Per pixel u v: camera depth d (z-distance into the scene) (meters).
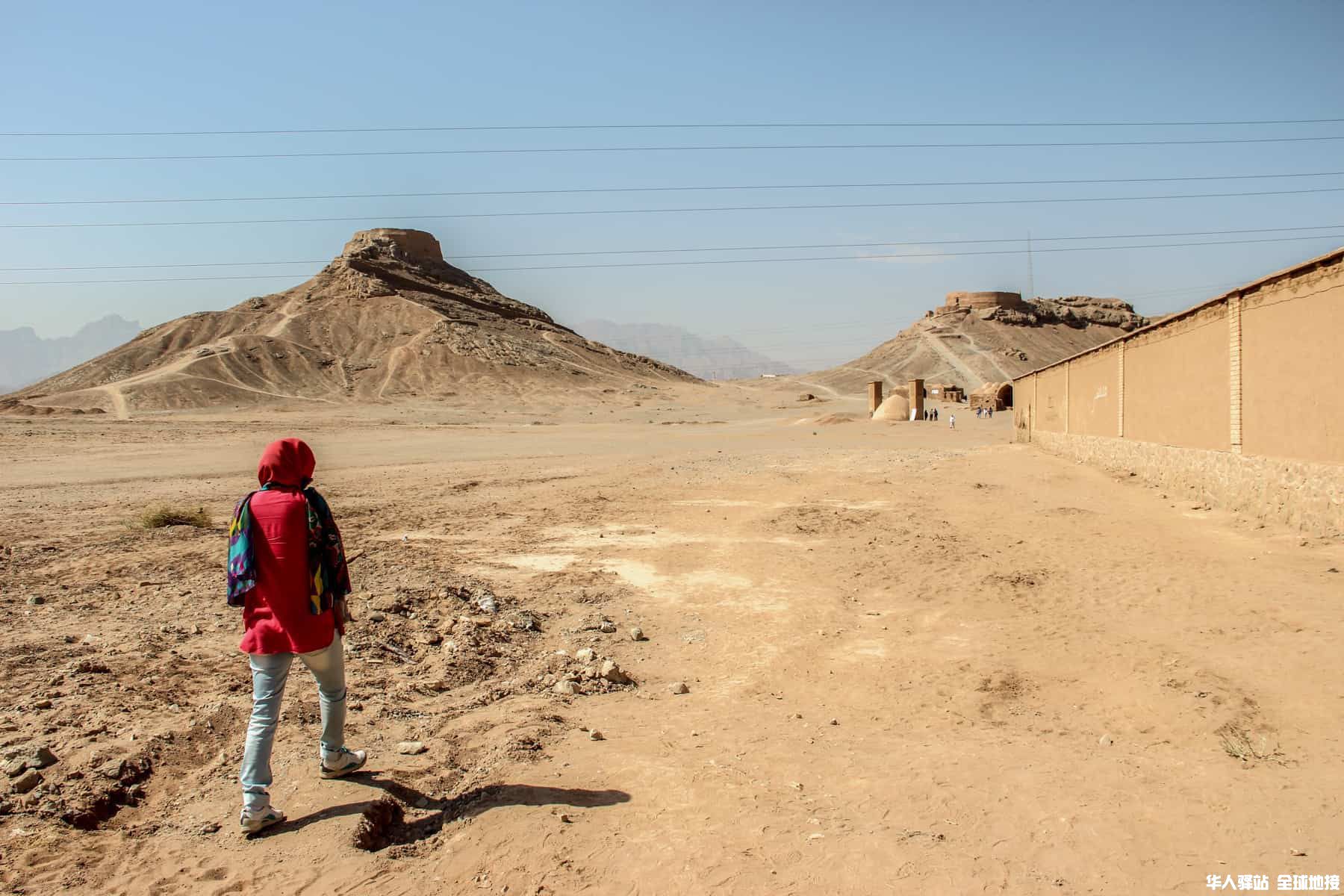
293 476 4.47
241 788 4.55
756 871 3.73
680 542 14.25
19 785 4.45
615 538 14.63
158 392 97.81
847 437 51.00
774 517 16.47
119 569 11.09
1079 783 4.74
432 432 59.22
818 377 170.88
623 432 59.22
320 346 137.75
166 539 13.80
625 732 5.84
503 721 5.86
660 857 3.88
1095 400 25.42
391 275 172.88
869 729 6.13
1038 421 34.44
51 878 3.71
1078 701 6.77
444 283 188.25
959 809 4.40
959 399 111.81
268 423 65.94
